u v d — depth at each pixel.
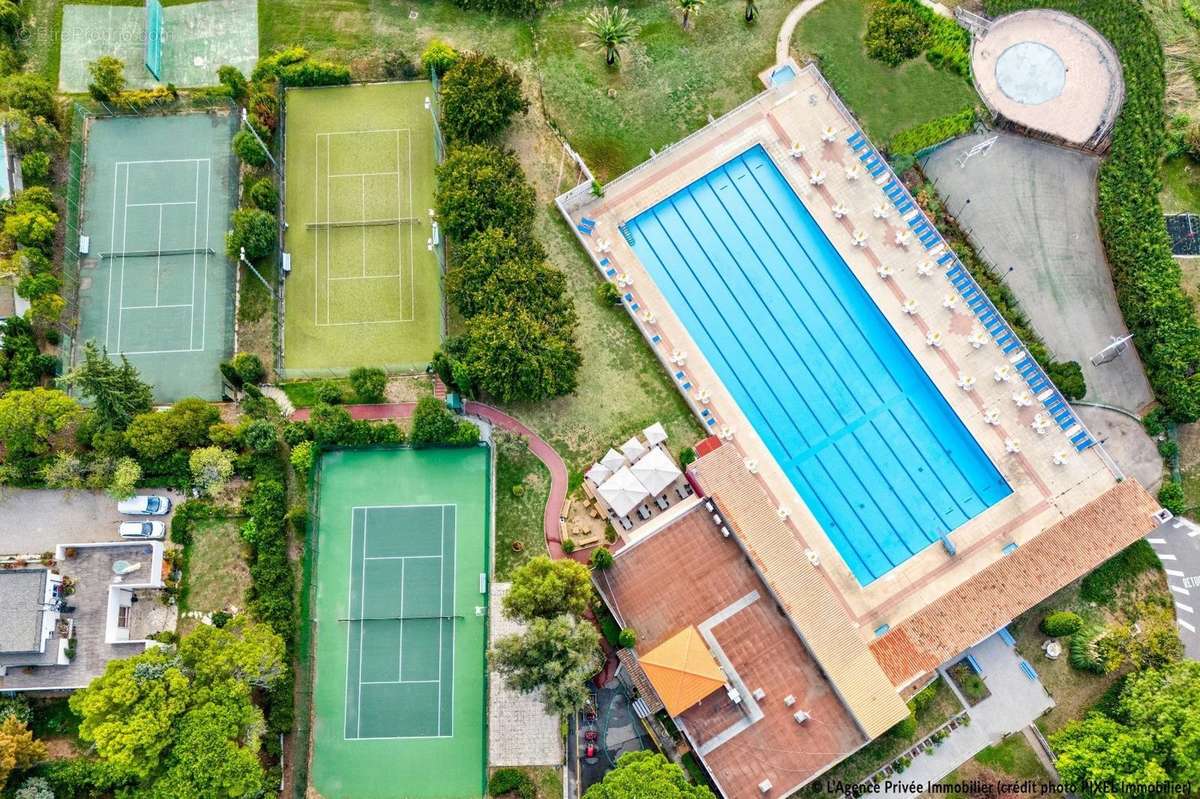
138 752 55.44
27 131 70.12
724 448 66.19
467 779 62.50
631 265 72.25
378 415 68.50
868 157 73.44
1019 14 76.38
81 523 65.38
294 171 73.69
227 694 57.41
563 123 75.12
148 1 75.44
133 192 73.56
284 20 77.00
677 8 77.25
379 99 75.12
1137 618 66.56
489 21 77.06
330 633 64.81
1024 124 74.00
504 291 66.44
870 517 69.06
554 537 66.44
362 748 63.00
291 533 65.62
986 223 73.56
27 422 62.81
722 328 72.12
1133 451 69.81
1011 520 67.94
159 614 63.88
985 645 65.75
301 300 71.31
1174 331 69.06
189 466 64.94
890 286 71.50
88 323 70.88
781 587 63.09
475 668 64.12
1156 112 73.56
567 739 62.38
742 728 60.47
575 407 69.12
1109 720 61.69
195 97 74.81
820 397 70.94
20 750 57.12
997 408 69.50
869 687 61.16
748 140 74.06
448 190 68.25
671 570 63.56
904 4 76.56
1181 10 76.50
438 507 66.94
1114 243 71.69
